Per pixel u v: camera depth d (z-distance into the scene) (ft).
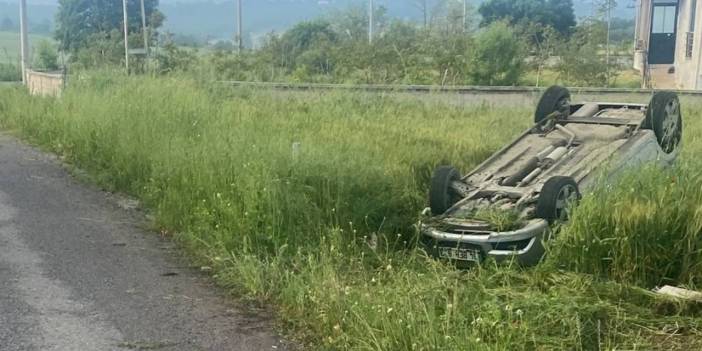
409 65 81.51
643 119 26.30
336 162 26.03
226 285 19.72
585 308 16.69
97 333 16.14
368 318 15.94
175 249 22.98
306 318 17.24
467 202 23.13
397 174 27.86
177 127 34.50
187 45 130.93
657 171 21.03
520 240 20.52
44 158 37.99
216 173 26.00
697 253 18.79
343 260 20.57
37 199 28.81
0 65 121.08
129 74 54.90
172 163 28.32
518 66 84.12
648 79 87.61
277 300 18.48
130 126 35.29
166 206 25.67
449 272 19.53
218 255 21.50
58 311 17.33
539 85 80.02
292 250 21.52
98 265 21.02
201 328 16.72
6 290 18.57
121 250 22.62
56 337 15.81
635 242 19.02
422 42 87.61
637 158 24.40
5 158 37.65
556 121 27.78
